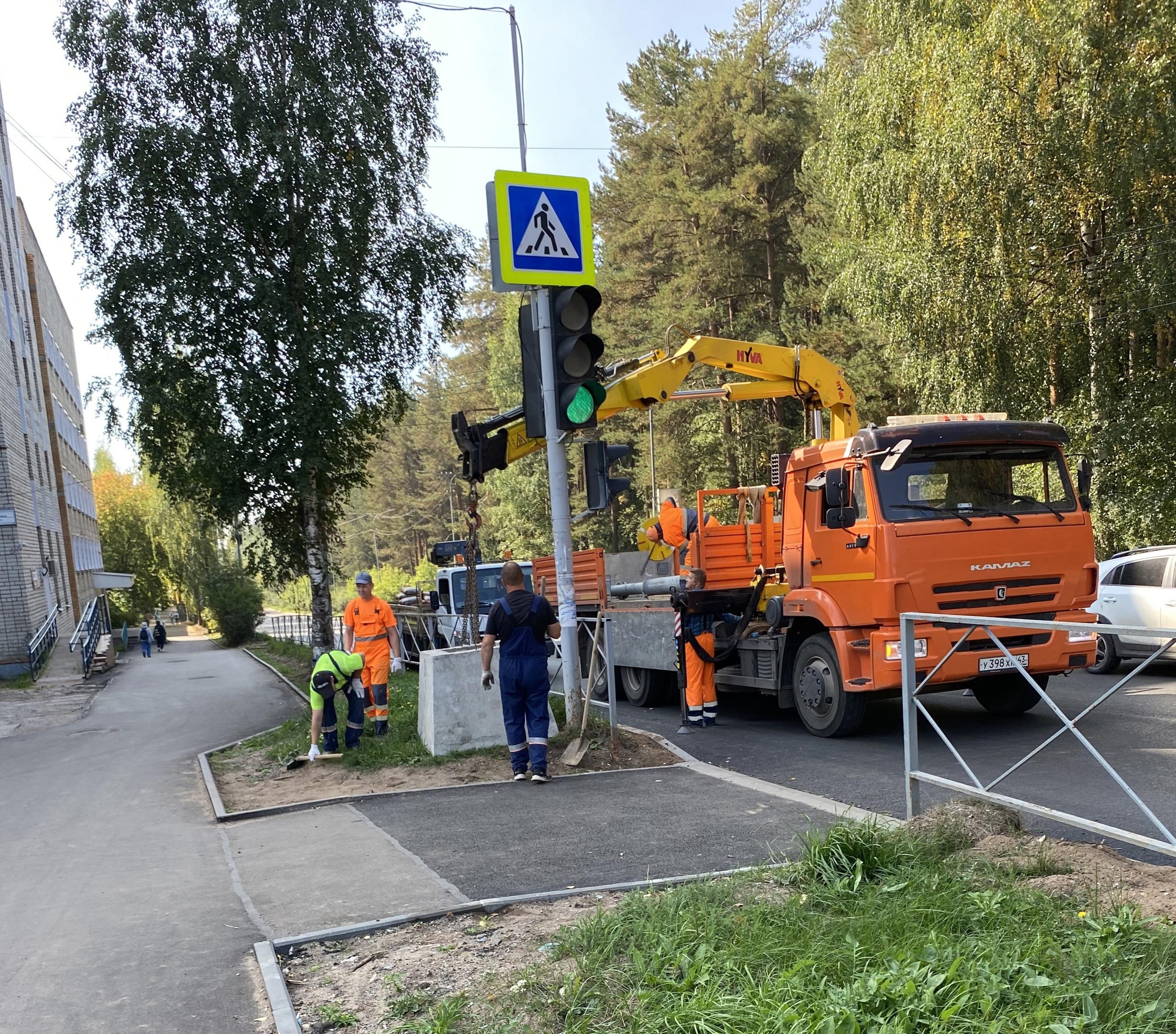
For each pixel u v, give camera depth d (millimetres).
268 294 15297
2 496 23625
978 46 18781
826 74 29203
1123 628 4258
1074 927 3648
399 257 17203
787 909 4047
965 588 8945
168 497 16688
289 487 16094
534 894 4914
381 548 100250
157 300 15453
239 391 15227
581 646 13734
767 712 11773
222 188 15562
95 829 7621
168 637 60375
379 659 10352
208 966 4383
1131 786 6785
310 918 4914
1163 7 17219
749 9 39719
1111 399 19812
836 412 12359
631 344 43188
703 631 10758
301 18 16062
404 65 17469
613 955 3873
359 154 16438
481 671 8992
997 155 18750
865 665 9125
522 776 7898
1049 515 9312
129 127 15273
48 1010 4004
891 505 8977
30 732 15367
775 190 39719
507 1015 3479
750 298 40656
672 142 41875
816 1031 2916
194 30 15773
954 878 4270
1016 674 9297
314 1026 3672
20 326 32062
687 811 6535
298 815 7492
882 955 3449
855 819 5582
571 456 48000
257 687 20906
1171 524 19250
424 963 4164
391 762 8852
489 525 61531
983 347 20156
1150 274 18281
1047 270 19766
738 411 39406
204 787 9117
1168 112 17438
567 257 8727
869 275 21359
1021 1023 2855
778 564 10898
